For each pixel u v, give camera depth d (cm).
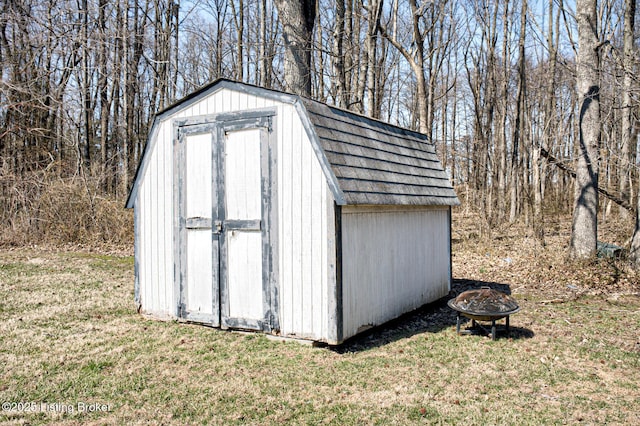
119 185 1939
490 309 609
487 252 1456
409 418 398
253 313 631
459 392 454
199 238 678
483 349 587
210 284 668
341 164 595
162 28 2211
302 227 592
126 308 785
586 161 1143
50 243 1555
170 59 2345
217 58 2241
